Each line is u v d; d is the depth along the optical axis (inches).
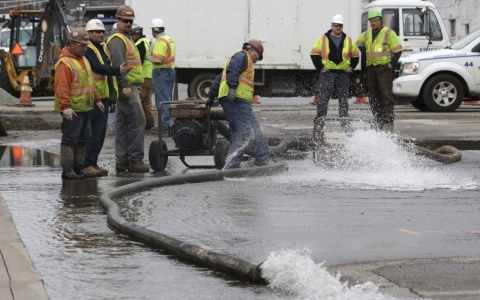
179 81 1562.5
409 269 329.1
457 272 323.6
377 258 349.4
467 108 1456.7
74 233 409.4
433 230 411.2
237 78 623.5
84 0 3284.9
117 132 665.0
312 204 489.7
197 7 1509.6
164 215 455.2
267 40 1507.1
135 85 649.6
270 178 609.3
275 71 1540.4
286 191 542.3
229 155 636.7
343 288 298.0
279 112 1342.3
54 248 375.9
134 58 641.0
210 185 571.5
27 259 351.6
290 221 435.2
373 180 593.0
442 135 909.8
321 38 890.1
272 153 713.6
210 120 660.7
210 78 1539.1
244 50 636.7
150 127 1012.5
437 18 1534.2
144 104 1004.6
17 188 561.6
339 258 349.4
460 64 1310.3
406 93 1309.1
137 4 1513.3
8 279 317.4
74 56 597.3
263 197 517.0
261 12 1503.4
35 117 1286.9
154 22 977.5
